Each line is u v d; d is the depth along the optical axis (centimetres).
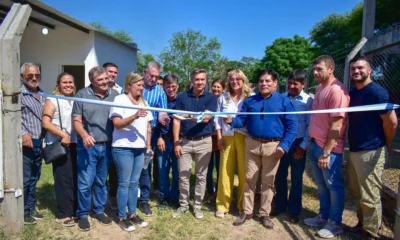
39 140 338
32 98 332
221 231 336
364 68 294
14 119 296
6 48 288
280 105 327
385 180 479
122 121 305
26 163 331
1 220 303
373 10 580
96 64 975
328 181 325
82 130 312
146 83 389
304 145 359
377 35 532
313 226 354
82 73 1028
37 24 959
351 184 332
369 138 294
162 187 400
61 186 338
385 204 376
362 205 305
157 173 459
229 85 376
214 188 473
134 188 339
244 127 359
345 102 301
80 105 316
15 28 295
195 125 352
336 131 301
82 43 956
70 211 346
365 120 295
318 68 317
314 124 334
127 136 317
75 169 346
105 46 1038
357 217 345
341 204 327
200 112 334
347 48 575
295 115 329
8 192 300
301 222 365
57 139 336
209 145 360
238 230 340
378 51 498
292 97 373
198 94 356
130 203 340
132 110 319
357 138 300
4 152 296
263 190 349
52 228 332
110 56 1080
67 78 331
